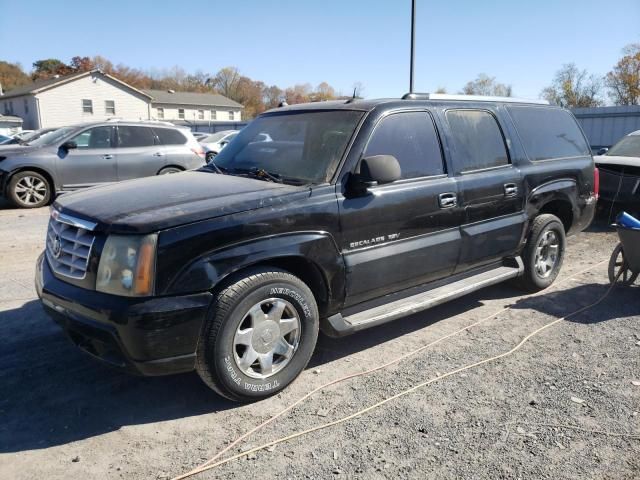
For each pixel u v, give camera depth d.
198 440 3.11
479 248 4.77
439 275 4.54
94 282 3.17
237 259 3.25
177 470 2.85
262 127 4.73
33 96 42.69
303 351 3.64
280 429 3.21
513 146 5.20
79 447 3.04
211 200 3.41
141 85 88.88
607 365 4.02
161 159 11.96
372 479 2.77
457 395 3.59
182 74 95.62
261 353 3.45
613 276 5.79
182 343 3.13
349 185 3.82
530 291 5.67
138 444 3.07
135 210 3.28
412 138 4.33
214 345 3.21
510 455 2.96
